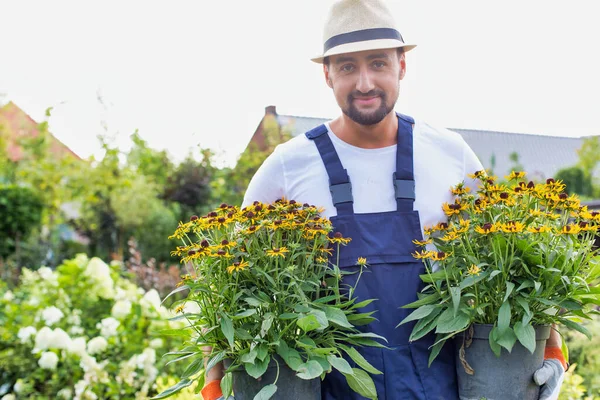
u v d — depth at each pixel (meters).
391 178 1.85
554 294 1.59
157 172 11.18
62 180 11.05
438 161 1.89
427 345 1.68
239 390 1.59
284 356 1.51
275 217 1.67
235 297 1.54
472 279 1.54
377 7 1.79
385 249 1.73
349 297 1.65
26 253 9.34
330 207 1.83
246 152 9.69
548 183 1.65
